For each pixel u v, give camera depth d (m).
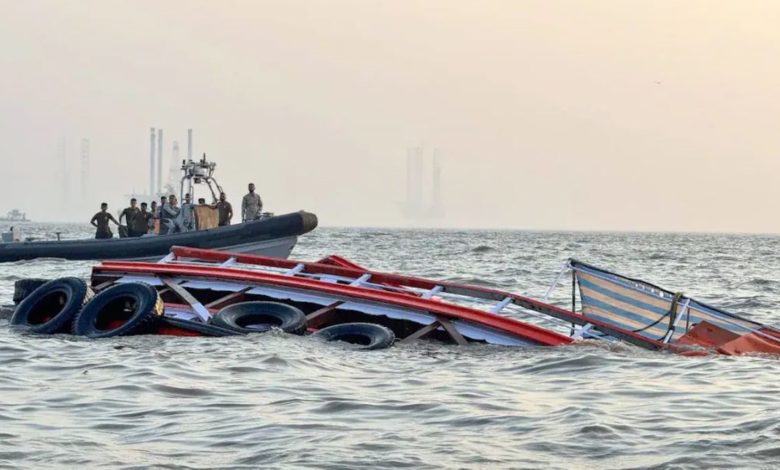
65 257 76.81
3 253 76.75
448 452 20.47
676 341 38.12
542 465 19.61
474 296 41.09
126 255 74.31
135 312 37.78
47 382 28.09
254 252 72.69
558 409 25.14
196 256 46.44
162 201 75.62
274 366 31.14
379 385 28.64
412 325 39.66
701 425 23.16
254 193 75.31
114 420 23.22
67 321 38.62
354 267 47.34
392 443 21.16
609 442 21.48
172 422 23.05
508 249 185.88
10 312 42.91
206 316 39.38
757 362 33.97
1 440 20.94
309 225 73.31
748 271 114.44
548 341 37.16
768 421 23.19
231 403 25.42
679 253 187.00
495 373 31.36
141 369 30.14
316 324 39.12
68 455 19.89
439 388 28.31
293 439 21.41
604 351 35.91
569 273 95.94
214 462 19.56
